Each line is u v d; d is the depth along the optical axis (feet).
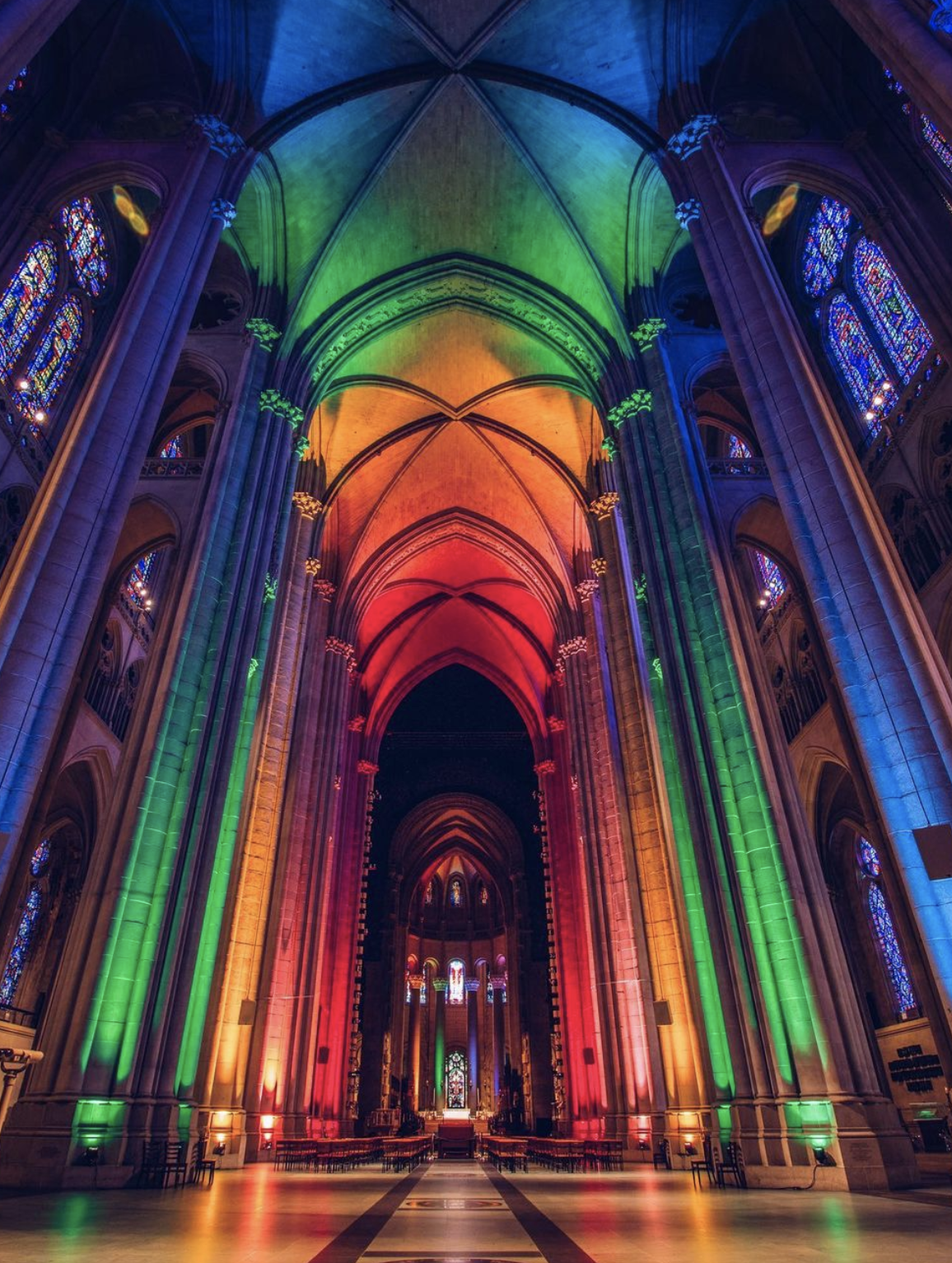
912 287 46.88
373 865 119.03
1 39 28.78
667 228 65.67
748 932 41.63
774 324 41.70
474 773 143.84
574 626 101.55
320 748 91.20
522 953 131.34
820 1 52.06
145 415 39.37
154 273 43.52
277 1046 66.64
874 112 51.67
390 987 130.52
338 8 57.06
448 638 137.69
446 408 92.32
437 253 75.20
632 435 60.95
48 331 55.77
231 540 53.36
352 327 73.72
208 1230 19.67
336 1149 58.44
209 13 54.49
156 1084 37.73
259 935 59.98
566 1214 24.58
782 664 78.69
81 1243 17.06
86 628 33.58
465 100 64.08
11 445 51.80
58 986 37.50
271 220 63.93
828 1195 31.55
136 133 52.65
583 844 88.53
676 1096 56.13
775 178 51.01
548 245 71.72
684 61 56.54
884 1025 77.30
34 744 30.55
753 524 69.56
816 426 37.52
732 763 45.24
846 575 34.06
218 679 47.88
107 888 39.09
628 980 75.46
